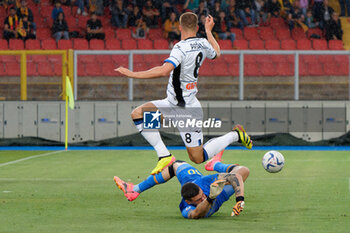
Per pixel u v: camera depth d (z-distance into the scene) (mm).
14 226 23391
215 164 27984
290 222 24078
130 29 94250
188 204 24969
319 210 27375
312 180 39531
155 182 26984
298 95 74250
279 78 75812
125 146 72625
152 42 91062
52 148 70500
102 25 96500
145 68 77250
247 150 66000
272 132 72625
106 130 73375
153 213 26781
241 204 24125
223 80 75375
